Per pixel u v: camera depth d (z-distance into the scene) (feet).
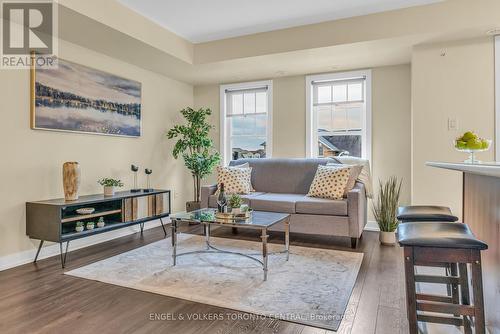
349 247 11.79
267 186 15.35
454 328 6.36
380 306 7.16
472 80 11.31
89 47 12.19
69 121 11.60
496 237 5.54
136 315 6.79
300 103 16.20
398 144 14.53
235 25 12.48
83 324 6.42
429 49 11.80
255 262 10.09
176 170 17.28
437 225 5.51
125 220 12.05
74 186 10.75
